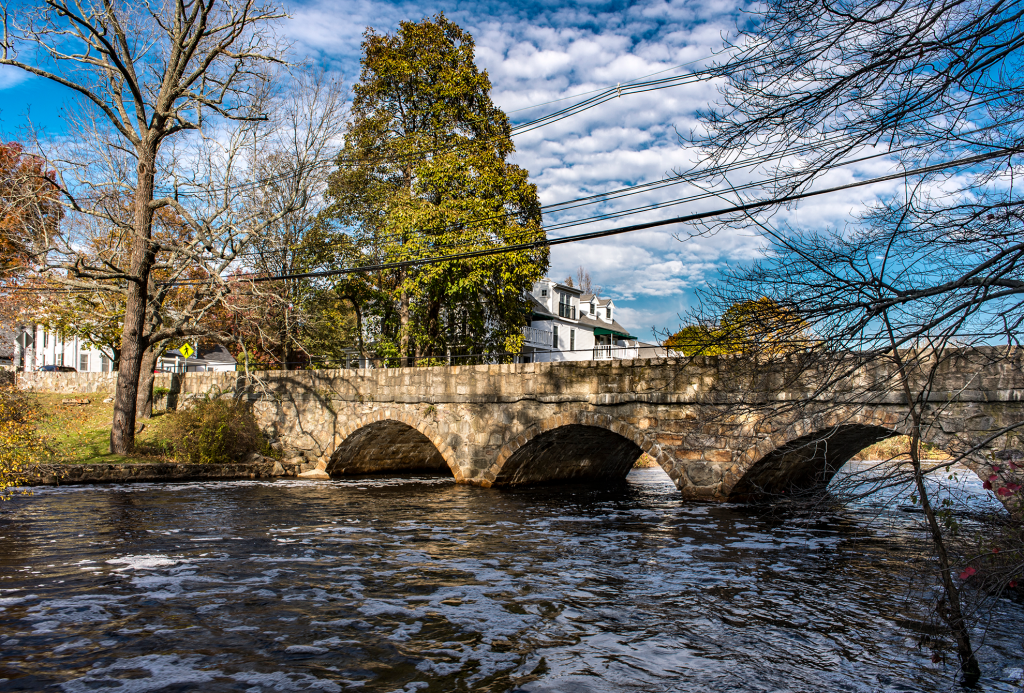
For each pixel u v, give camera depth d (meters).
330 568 9.05
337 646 6.13
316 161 22.66
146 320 22.81
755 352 5.54
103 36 17.09
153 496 15.52
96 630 6.41
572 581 8.61
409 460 24.84
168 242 20.83
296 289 24.52
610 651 6.15
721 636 6.59
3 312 22.00
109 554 9.55
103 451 19.25
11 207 18.62
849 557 10.12
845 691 5.34
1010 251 4.21
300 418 22.55
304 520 12.84
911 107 4.50
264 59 19.45
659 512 14.24
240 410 22.66
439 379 18.86
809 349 5.27
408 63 25.72
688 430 14.26
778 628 6.84
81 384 27.19
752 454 13.28
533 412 16.81
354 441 21.66
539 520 13.27
